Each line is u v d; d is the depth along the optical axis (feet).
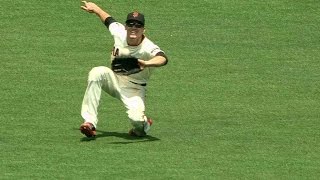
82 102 164.86
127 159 143.84
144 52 153.69
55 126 160.15
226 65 195.93
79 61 195.93
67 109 169.07
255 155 147.33
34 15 218.18
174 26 215.72
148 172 138.21
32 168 139.23
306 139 155.74
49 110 168.35
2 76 185.57
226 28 215.72
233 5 226.58
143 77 155.33
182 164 142.20
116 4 224.74
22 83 182.09
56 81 184.14
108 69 154.30
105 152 146.92
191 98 177.47
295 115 168.96
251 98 178.09
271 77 189.88
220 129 160.66
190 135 156.97
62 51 200.85
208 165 142.00
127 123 163.32
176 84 184.85
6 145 149.69
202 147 150.71
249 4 227.40
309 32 215.31
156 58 151.53
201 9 224.33
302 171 140.46
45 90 178.81
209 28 215.51
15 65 192.03
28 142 151.33
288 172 139.95
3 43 203.62
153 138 155.02
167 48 204.23
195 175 137.49
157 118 166.50
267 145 152.46
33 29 211.61
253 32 214.07
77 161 142.51
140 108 153.69
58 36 208.44
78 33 210.59
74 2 224.74
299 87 184.34
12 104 170.71
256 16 222.28
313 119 166.71
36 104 171.22
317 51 205.26
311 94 180.65
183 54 201.26
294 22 220.23
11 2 223.51
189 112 169.99
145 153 146.92
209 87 183.62
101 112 168.76
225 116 167.94
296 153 148.77
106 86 154.61
